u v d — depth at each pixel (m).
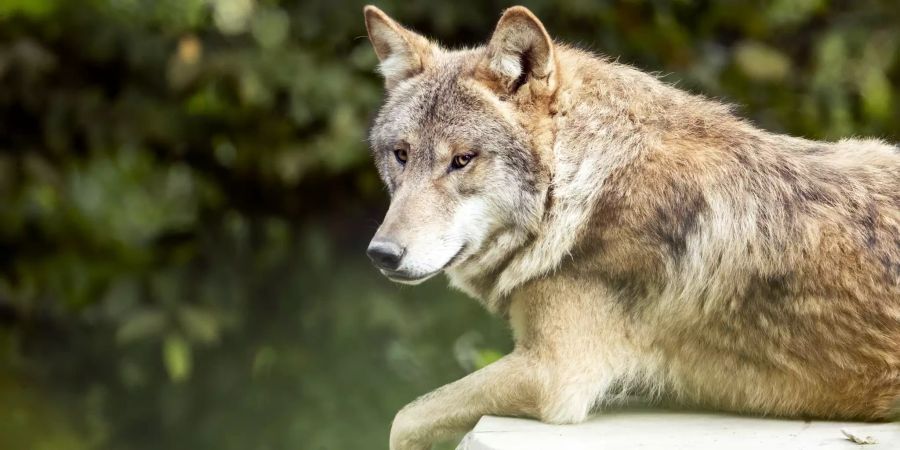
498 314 8.69
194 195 15.85
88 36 15.14
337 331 14.96
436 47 9.09
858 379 7.61
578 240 7.91
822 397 7.74
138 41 15.03
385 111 8.94
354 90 14.48
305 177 15.58
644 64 15.16
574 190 7.96
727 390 7.99
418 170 8.37
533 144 8.12
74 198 16.12
